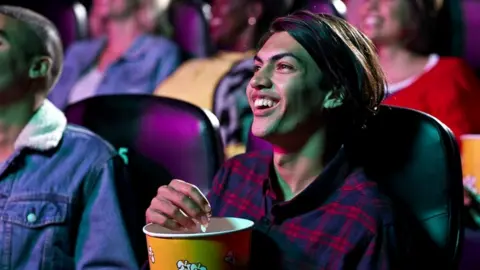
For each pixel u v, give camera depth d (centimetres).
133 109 170
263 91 124
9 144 157
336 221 122
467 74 244
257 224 129
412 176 136
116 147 169
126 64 307
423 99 239
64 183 155
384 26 240
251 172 135
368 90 127
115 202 154
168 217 119
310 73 124
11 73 154
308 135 125
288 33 125
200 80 272
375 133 138
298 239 124
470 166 177
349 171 126
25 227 152
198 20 318
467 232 180
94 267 152
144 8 319
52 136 157
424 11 244
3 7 157
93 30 330
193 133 164
